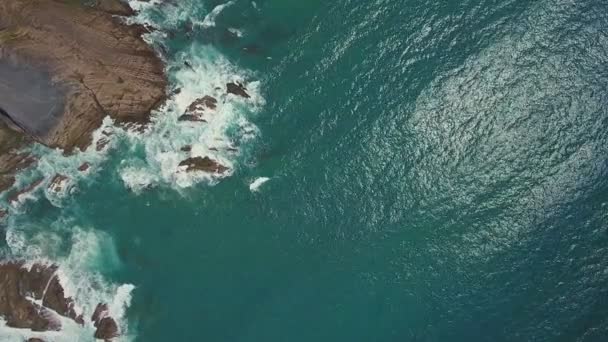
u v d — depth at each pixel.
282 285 56.88
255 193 60.72
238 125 63.44
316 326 55.19
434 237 58.81
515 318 55.06
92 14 64.56
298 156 62.41
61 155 61.16
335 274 57.38
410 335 54.81
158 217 59.53
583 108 63.34
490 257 57.72
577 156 61.34
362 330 55.00
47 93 61.22
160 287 56.62
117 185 60.53
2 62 61.69
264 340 54.66
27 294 54.84
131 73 62.84
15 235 57.72
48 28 62.59
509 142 62.34
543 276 56.59
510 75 65.12
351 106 64.56
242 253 58.25
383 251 58.31
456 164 61.69
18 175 60.25
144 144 61.97
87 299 55.28
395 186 61.00
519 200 59.84
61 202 59.66
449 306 55.81
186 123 62.88
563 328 54.47
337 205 60.34
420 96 64.56
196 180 61.03
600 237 57.78
